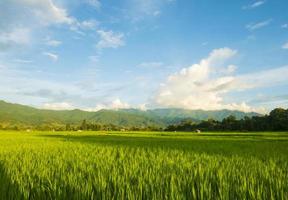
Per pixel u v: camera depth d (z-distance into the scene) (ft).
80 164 35.12
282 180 25.76
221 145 85.71
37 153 51.70
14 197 21.80
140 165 35.04
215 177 27.17
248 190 21.80
